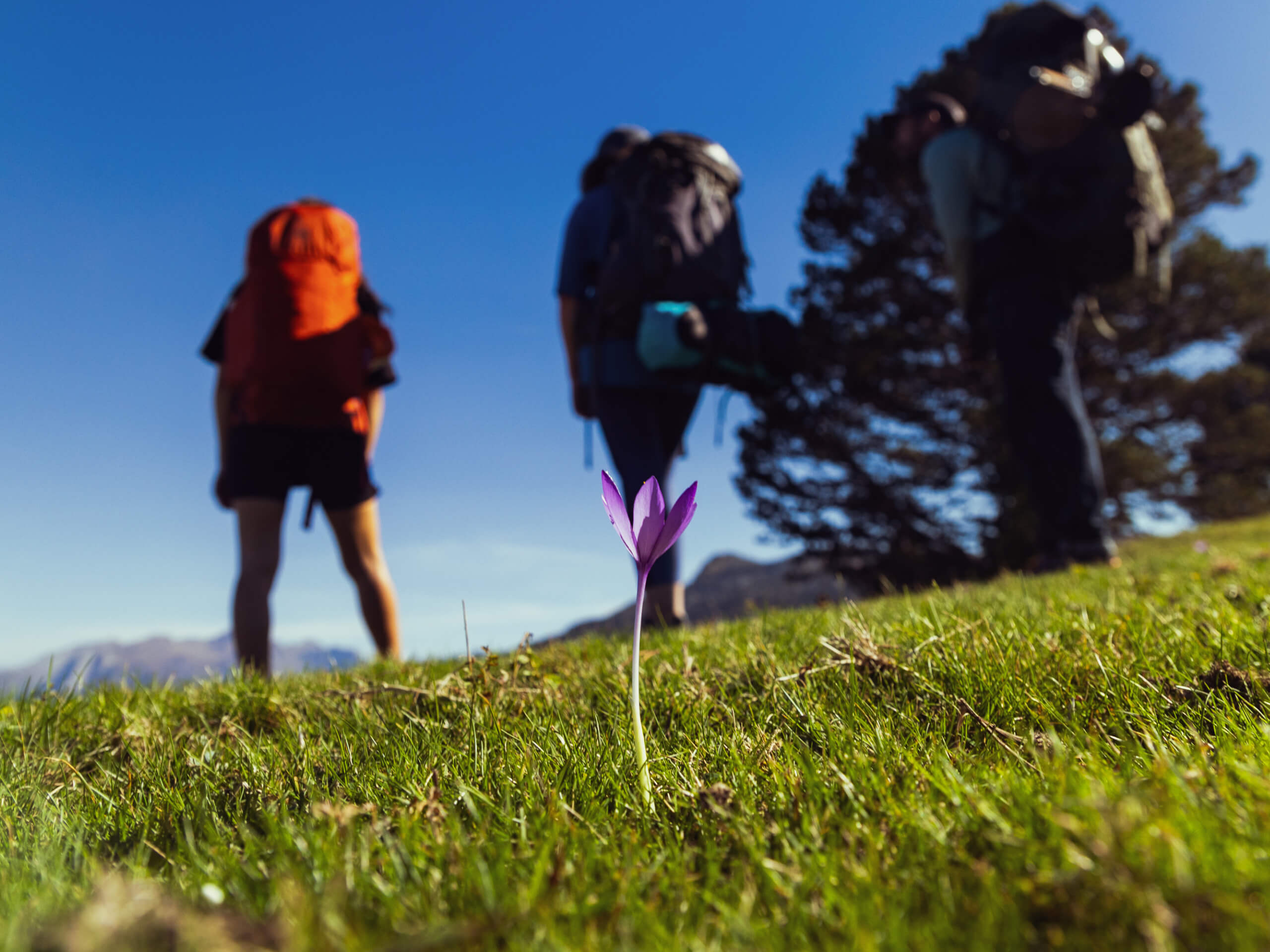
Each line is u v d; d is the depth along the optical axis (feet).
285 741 6.25
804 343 63.77
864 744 4.83
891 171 61.41
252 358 13.42
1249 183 66.18
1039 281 19.27
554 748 5.29
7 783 5.51
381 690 8.05
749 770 4.58
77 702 8.50
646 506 4.01
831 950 2.55
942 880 2.91
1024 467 19.65
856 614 8.71
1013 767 4.12
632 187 15.80
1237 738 4.35
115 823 4.69
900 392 64.69
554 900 2.93
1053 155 18.69
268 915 2.93
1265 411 64.64
